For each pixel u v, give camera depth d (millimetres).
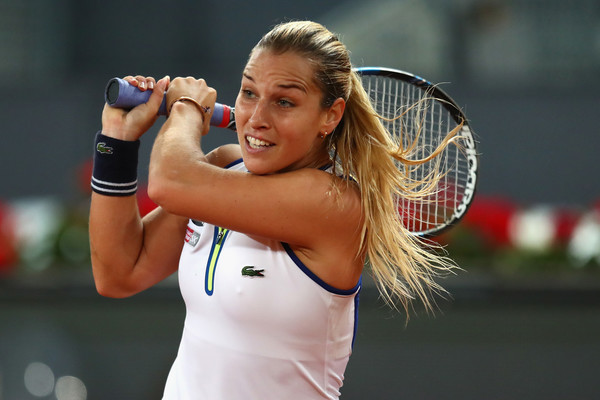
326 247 5727
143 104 6113
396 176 6133
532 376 14867
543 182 24781
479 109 25031
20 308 17016
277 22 28078
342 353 6141
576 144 24781
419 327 16125
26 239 18062
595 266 17328
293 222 5609
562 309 16625
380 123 6062
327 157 6102
